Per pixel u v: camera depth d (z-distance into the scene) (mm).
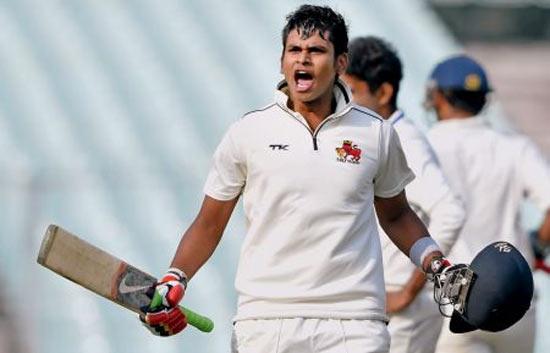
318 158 16047
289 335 16109
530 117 65688
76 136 38344
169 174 36562
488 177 22422
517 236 22609
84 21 45375
